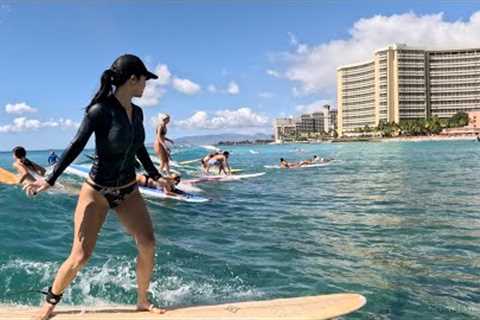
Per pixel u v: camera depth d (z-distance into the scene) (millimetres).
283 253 7367
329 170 27469
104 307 4500
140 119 3969
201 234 8703
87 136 3695
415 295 5516
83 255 3910
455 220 10148
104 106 3711
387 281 6023
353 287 5789
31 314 4051
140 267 4219
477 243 8031
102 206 3941
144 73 3836
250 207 12359
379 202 13234
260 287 5766
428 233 8852
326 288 5750
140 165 4512
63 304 4910
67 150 3701
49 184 3738
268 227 9531
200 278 6016
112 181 3883
